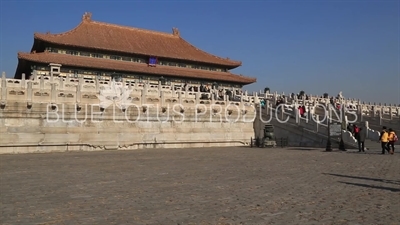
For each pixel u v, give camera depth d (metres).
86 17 70.69
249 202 12.58
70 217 10.67
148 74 65.94
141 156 31.69
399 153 33.53
